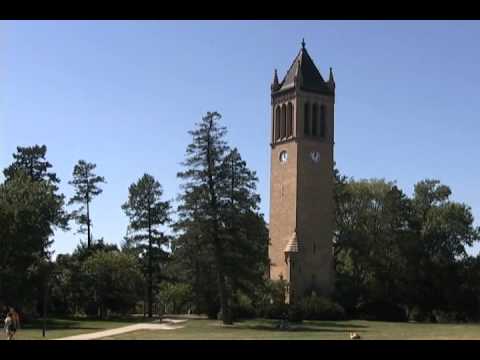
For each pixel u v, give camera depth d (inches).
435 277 4101.9
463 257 4210.1
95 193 4340.6
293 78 3878.0
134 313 4402.1
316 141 3860.7
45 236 3181.6
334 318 3501.5
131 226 4077.3
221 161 2972.4
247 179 3006.9
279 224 3843.5
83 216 4315.9
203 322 3053.6
